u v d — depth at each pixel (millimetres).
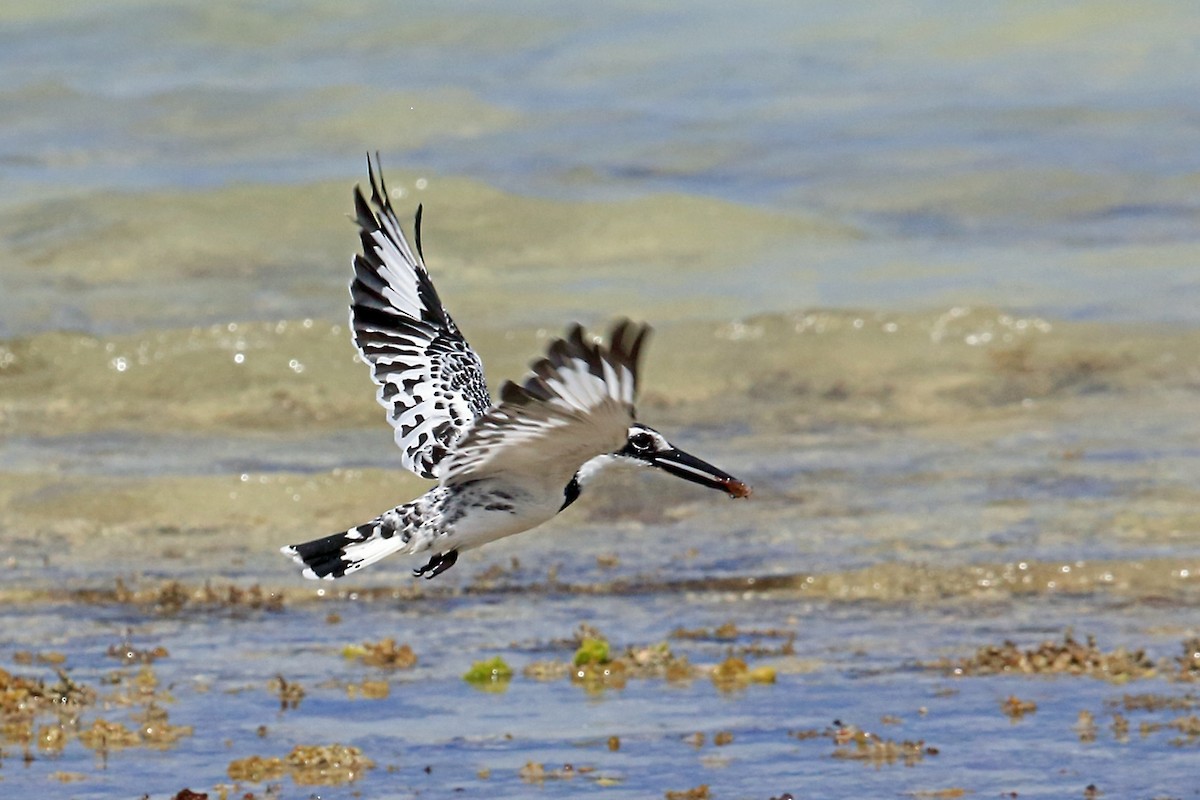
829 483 15797
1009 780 9680
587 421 6309
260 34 31219
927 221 23594
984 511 14898
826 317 19609
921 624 12523
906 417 17766
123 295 20641
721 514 15078
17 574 13648
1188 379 18344
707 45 30859
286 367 18734
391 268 8773
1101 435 16953
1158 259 21922
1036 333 19297
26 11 32219
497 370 18406
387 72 29688
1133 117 27031
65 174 25109
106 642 12219
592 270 21766
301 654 11984
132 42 31141
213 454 16688
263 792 9562
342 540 7723
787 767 9891
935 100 28234
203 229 22516
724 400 18234
